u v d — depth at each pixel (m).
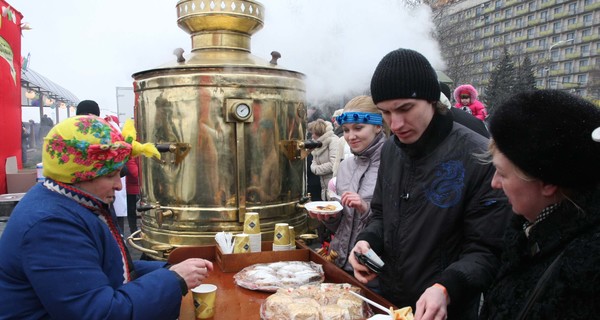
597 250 0.71
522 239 0.89
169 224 2.14
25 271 1.07
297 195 2.33
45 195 1.16
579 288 0.71
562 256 0.76
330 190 2.25
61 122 1.19
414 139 1.33
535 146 0.77
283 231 1.99
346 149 4.58
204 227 2.09
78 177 1.16
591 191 0.77
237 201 2.09
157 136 2.13
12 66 4.26
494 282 0.96
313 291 1.45
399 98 1.26
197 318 1.38
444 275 1.15
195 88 2.02
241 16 2.20
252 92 2.05
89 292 1.08
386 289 1.47
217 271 1.84
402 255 1.37
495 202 1.20
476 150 1.27
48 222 1.09
